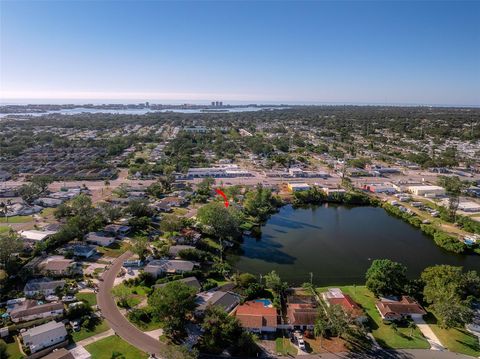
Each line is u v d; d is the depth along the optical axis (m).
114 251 119.25
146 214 150.12
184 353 64.75
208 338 73.25
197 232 134.75
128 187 196.38
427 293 87.31
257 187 194.12
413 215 164.00
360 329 78.38
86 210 140.38
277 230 150.00
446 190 191.75
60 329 74.69
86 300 89.75
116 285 97.75
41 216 151.88
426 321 84.06
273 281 95.06
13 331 76.38
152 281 99.62
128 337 75.94
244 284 97.25
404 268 95.69
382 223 160.75
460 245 128.25
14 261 101.31
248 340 72.62
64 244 121.94
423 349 74.50
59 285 94.31
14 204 163.50
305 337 78.00
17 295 90.75
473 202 179.62
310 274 110.94
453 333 79.56
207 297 90.75
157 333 77.31
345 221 162.75
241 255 124.81
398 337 78.06
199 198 179.62
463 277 91.50
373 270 97.62
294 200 188.62
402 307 85.88
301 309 85.00
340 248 132.00
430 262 121.06
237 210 153.88
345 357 71.94
